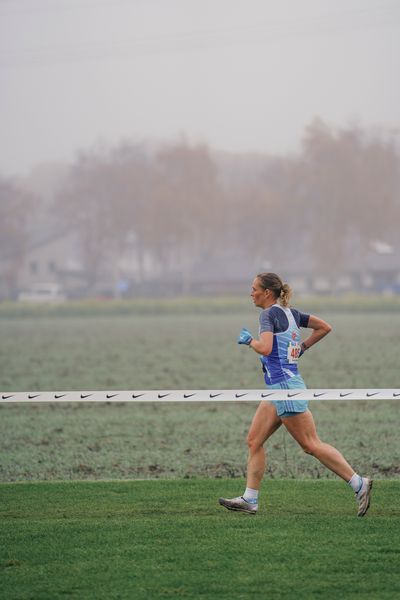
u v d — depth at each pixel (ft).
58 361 279.69
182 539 72.69
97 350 325.83
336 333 395.55
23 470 108.17
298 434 78.48
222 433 136.56
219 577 63.26
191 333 427.74
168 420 152.56
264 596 59.47
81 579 63.31
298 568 64.95
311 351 300.61
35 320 618.44
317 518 79.25
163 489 93.15
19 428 144.56
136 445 126.31
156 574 64.08
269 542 71.41
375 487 92.68
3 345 358.43
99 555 68.69
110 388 200.75
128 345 351.87
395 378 213.66
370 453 116.16
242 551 69.10
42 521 79.36
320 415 155.02
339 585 61.36
